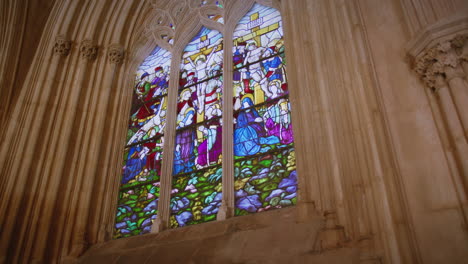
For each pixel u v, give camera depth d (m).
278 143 7.61
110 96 9.84
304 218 5.89
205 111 9.00
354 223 4.99
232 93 8.75
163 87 10.19
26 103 9.40
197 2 10.91
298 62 7.32
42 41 10.33
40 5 10.75
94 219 8.33
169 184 8.34
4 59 9.76
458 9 4.82
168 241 7.18
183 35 10.63
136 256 7.04
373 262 4.35
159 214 7.92
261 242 5.93
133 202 8.61
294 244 5.51
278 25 9.30
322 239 5.25
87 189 8.49
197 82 9.66
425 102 4.90
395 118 5.03
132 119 9.99
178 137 8.99
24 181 8.19
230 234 6.54
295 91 7.16
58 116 9.27
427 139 4.72
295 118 6.93
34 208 8.08
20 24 10.22
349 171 5.27
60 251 7.83
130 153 9.41
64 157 8.67
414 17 5.26
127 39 10.87
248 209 7.16
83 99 9.61
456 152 4.33
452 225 4.19
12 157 8.61
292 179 7.08
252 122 8.15
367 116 5.08
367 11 6.02
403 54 5.25
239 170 7.70
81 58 10.12
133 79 10.58
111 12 10.96
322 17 6.92
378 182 4.64
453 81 4.52
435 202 4.39
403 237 4.28
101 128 9.25
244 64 9.15
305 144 6.54
